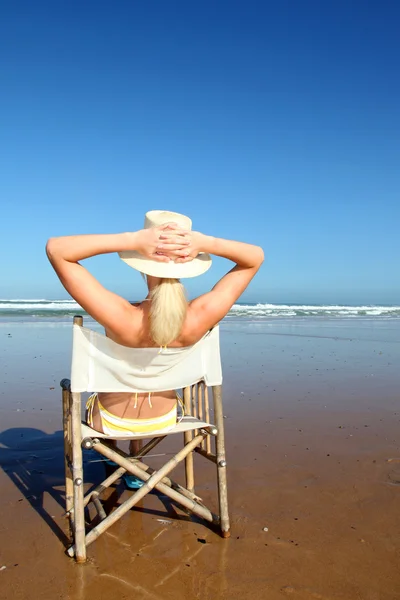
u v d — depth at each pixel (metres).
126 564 2.77
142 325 2.73
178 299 2.68
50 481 3.96
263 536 3.11
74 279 2.59
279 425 5.58
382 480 4.03
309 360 10.43
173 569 2.73
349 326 21.34
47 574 2.66
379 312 38.16
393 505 3.57
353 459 4.51
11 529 3.14
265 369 9.20
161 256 2.64
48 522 3.26
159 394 3.01
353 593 2.54
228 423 5.64
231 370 9.01
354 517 3.38
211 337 3.08
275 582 2.62
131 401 2.95
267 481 3.97
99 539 3.04
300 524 3.27
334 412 6.21
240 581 2.63
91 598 2.47
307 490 3.81
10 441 4.93
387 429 5.50
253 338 15.04
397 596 2.53
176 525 3.25
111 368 2.81
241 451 4.69
